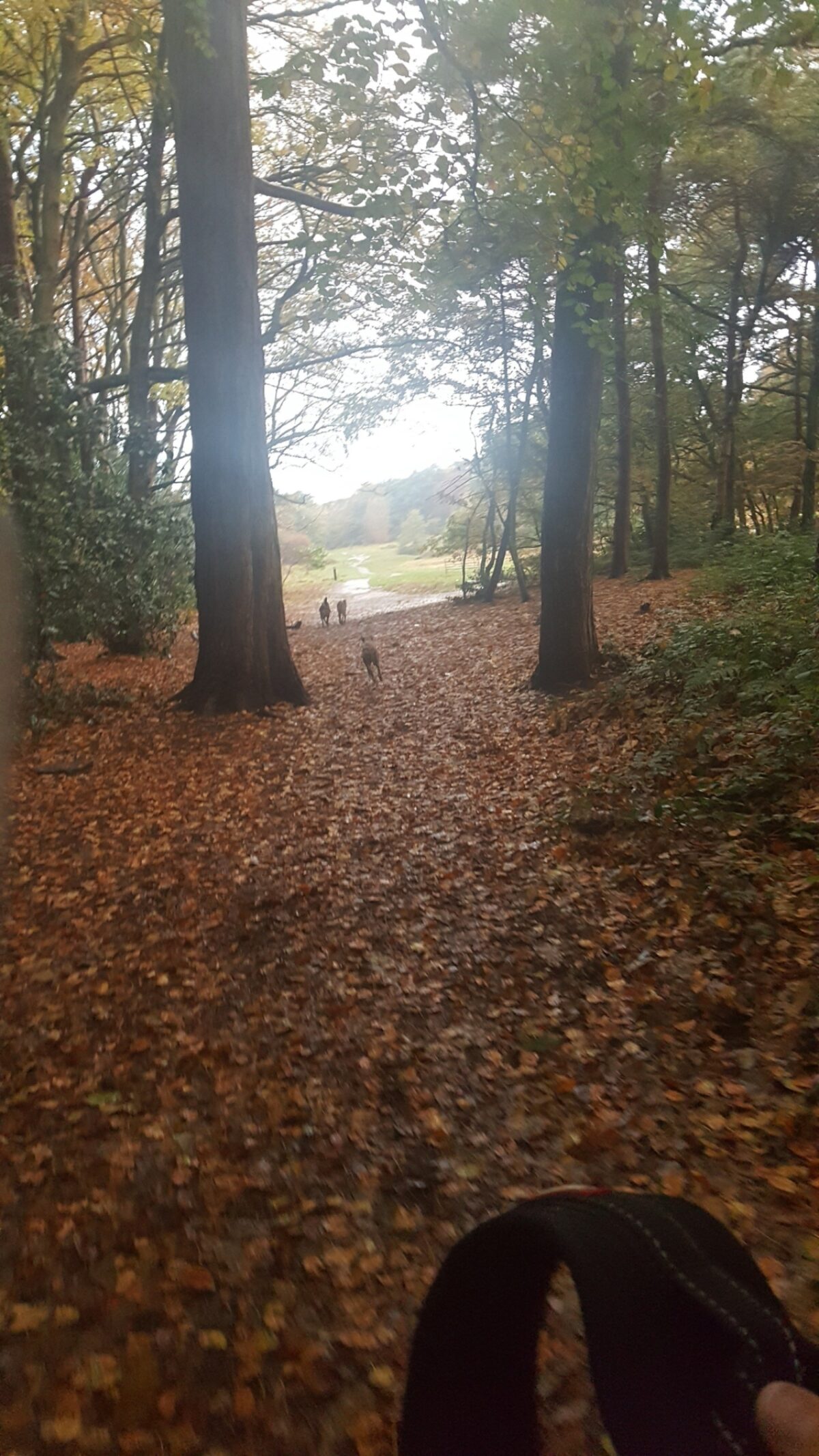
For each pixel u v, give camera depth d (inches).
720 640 552.7
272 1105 237.1
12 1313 172.7
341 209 730.8
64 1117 244.8
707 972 259.8
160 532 938.7
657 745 449.1
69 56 1005.2
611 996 262.2
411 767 529.7
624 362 1093.1
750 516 1729.8
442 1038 257.9
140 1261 184.7
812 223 1194.6
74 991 315.6
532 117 468.1
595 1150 202.4
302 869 399.2
